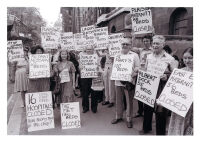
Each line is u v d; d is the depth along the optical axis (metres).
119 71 5.18
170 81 3.97
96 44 6.57
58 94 5.75
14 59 6.18
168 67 4.37
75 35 7.74
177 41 7.18
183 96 3.79
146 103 4.61
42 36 6.17
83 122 5.73
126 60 5.14
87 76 6.25
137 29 5.57
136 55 5.14
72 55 7.97
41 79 5.58
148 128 4.91
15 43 6.16
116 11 11.75
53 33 6.21
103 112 6.46
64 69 5.55
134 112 6.38
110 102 6.91
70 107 5.43
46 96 5.40
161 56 4.41
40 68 5.50
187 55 3.85
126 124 5.46
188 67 3.90
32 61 5.50
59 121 5.90
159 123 4.21
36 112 5.35
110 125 5.46
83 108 6.49
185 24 7.59
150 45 5.62
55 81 5.69
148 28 5.48
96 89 6.33
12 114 6.50
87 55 6.21
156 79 4.44
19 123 5.80
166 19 8.07
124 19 10.80
